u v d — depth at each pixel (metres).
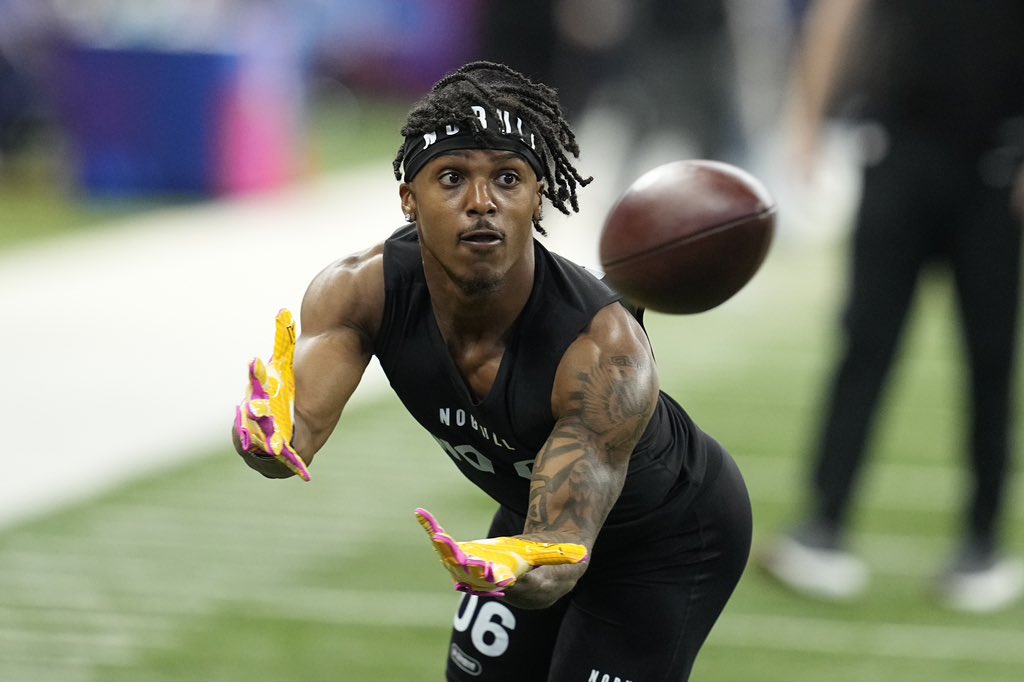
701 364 34.00
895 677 18.08
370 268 10.94
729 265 11.70
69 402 28.41
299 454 10.34
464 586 8.81
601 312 10.58
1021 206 20.05
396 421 29.12
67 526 22.38
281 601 19.95
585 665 12.28
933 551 22.64
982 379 20.52
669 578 12.24
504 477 11.41
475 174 9.91
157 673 17.64
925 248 20.38
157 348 32.38
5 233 45.34
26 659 17.91
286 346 9.99
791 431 28.59
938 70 19.69
